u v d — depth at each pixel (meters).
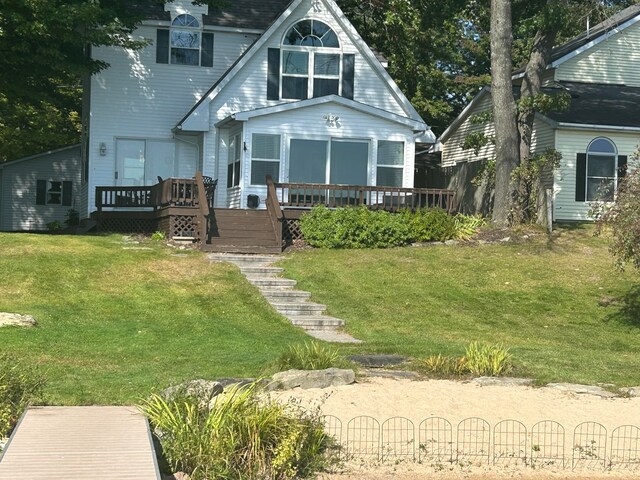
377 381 12.59
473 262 23.67
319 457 9.31
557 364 14.31
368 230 25.19
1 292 18.92
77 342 15.00
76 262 21.39
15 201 39.34
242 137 28.08
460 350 15.33
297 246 25.33
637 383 13.06
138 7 31.83
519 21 32.59
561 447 9.95
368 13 36.19
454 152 40.00
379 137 28.73
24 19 24.14
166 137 32.16
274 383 11.85
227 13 33.03
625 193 17.70
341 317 19.09
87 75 33.59
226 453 8.83
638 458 9.73
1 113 40.38
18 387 10.33
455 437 10.18
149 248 23.91
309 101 28.09
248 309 19.16
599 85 36.00
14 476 7.38
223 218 25.67
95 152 31.61
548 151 27.88
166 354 14.30
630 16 35.75
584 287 22.03
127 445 8.31
